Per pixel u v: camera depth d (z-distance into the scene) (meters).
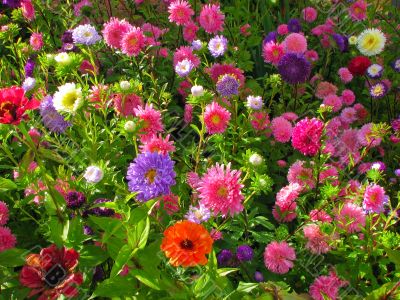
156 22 1.59
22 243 0.92
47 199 0.75
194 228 0.62
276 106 1.31
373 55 1.40
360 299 0.83
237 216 0.91
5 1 1.44
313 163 1.00
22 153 1.04
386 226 0.89
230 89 1.06
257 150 1.11
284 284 0.79
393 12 1.71
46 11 1.51
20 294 0.71
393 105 1.41
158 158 0.69
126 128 0.81
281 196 0.92
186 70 1.11
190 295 0.69
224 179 0.71
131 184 0.70
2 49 1.55
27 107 0.70
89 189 0.80
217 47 1.24
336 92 1.42
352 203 0.93
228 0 1.84
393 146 1.22
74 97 0.83
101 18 1.55
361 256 0.89
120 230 0.70
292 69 1.18
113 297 0.70
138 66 1.23
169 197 0.87
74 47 1.29
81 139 1.06
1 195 0.93
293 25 1.47
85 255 0.73
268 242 0.94
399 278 0.89
